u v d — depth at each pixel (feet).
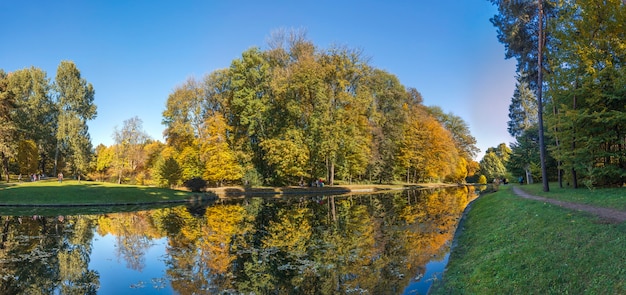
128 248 48.14
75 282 34.04
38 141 198.39
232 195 132.67
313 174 159.63
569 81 66.49
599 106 62.44
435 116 257.14
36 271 37.65
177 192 122.83
